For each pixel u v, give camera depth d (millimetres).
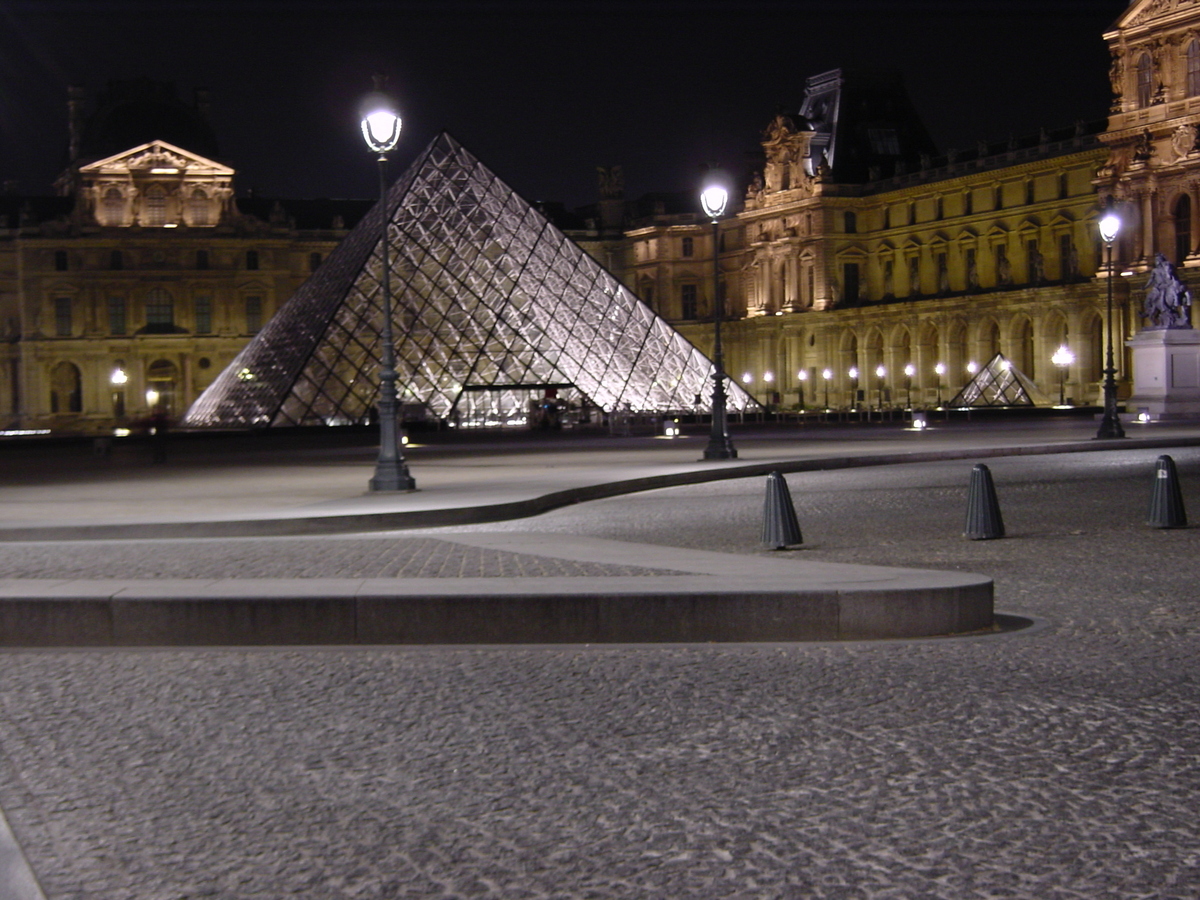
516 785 11141
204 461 62562
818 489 40344
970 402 134125
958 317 153750
